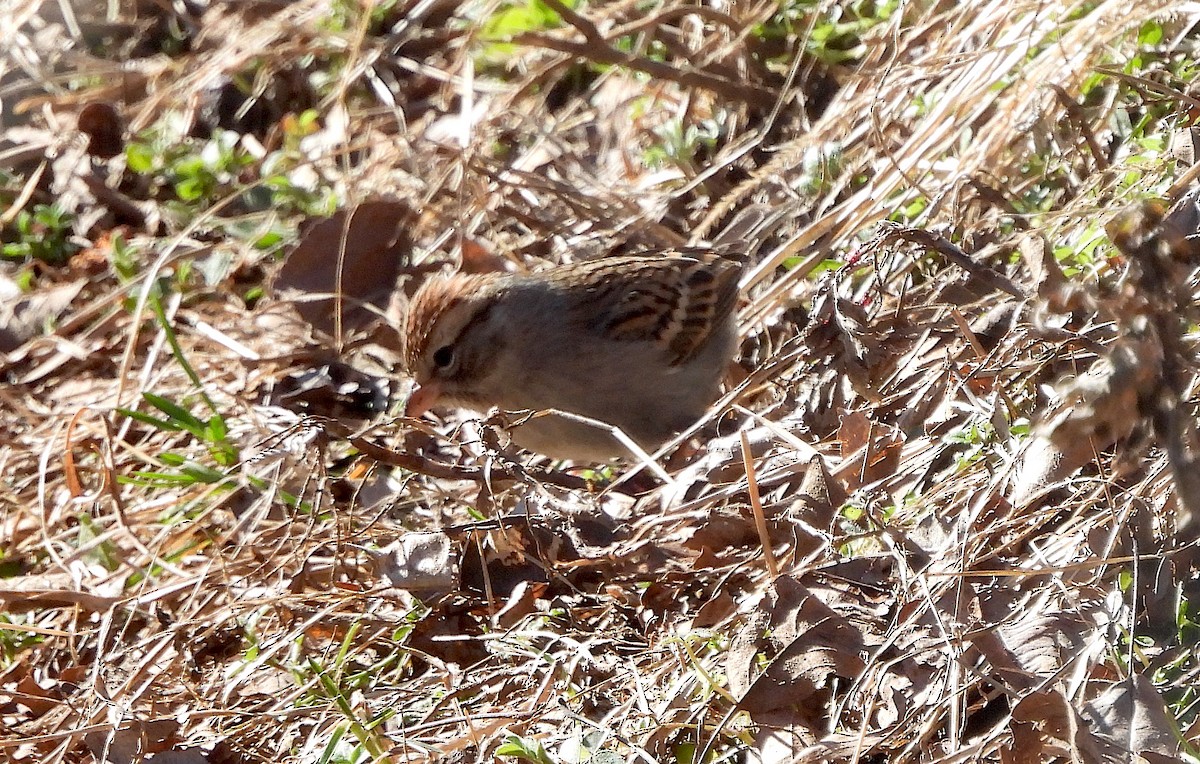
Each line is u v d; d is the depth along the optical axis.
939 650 6.60
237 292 12.26
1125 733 5.90
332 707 7.50
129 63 15.08
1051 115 10.63
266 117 14.54
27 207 13.82
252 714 7.59
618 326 10.16
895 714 6.52
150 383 11.30
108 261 12.81
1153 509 7.05
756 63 13.32
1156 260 6.77
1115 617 6.33
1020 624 6.57
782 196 12.00
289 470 9.44
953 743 5.98
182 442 10.77
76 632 8.55
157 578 9.05
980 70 10.82
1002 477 7.48
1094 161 10.33
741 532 8.16
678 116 13.38
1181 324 6.84
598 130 13.58
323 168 13.38
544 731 7.12
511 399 10.22
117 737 7.58
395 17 14.66
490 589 8.03
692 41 13.79
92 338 11.95
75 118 14.40
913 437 8.84
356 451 10.04
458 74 13.98
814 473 7.89
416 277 11.88
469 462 9.92
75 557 9.41
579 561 8.18
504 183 12.52
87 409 10.91
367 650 8.30
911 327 9.52
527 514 8.30
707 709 6.89
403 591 8.39
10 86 14.85
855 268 10.35
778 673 6.70
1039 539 7.39
